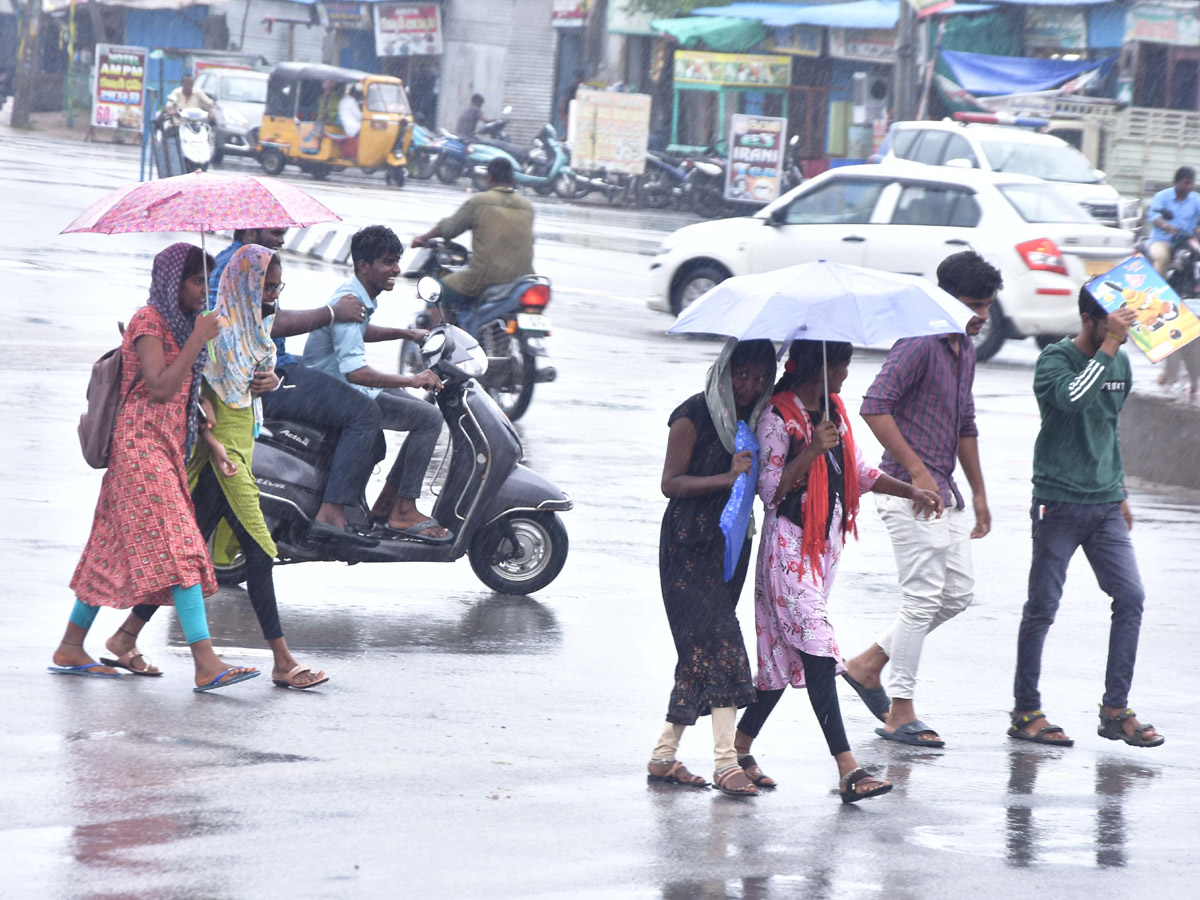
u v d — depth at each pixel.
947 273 14.05
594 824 11.38
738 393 12.13
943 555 13.86
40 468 21.91
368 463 16.83
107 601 13.53
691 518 12.26
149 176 69.00
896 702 14.01
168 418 13.59
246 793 11.46
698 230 42.59
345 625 16.41
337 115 84.81
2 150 85.81
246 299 13.98
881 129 84.94
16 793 11.12
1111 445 14.33
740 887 10.37
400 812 11.31
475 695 14.32
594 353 37.38
